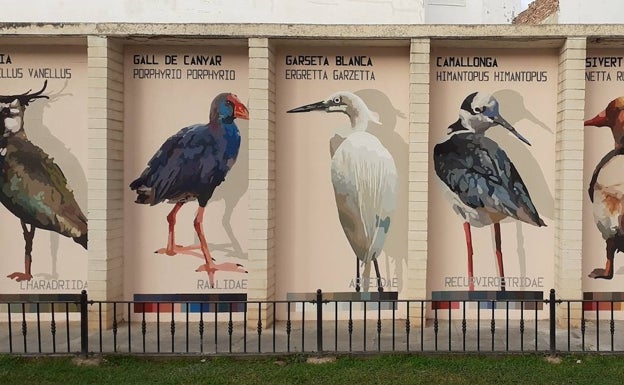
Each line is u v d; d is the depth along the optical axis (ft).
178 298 29.07
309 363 22.56
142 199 29.04
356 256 28.99
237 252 29.17
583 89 27.09
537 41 27.48
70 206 28.86
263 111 27.22
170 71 28.99
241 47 28.94
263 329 27.22
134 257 29.04
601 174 28.68
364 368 21.94
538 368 21.84
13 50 28.66
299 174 28.94
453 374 21.30
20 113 28.78
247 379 21.01
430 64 28.66
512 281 28.86
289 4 32.09
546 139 28.76
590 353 22.94
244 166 29.09
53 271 28.91
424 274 27.30
